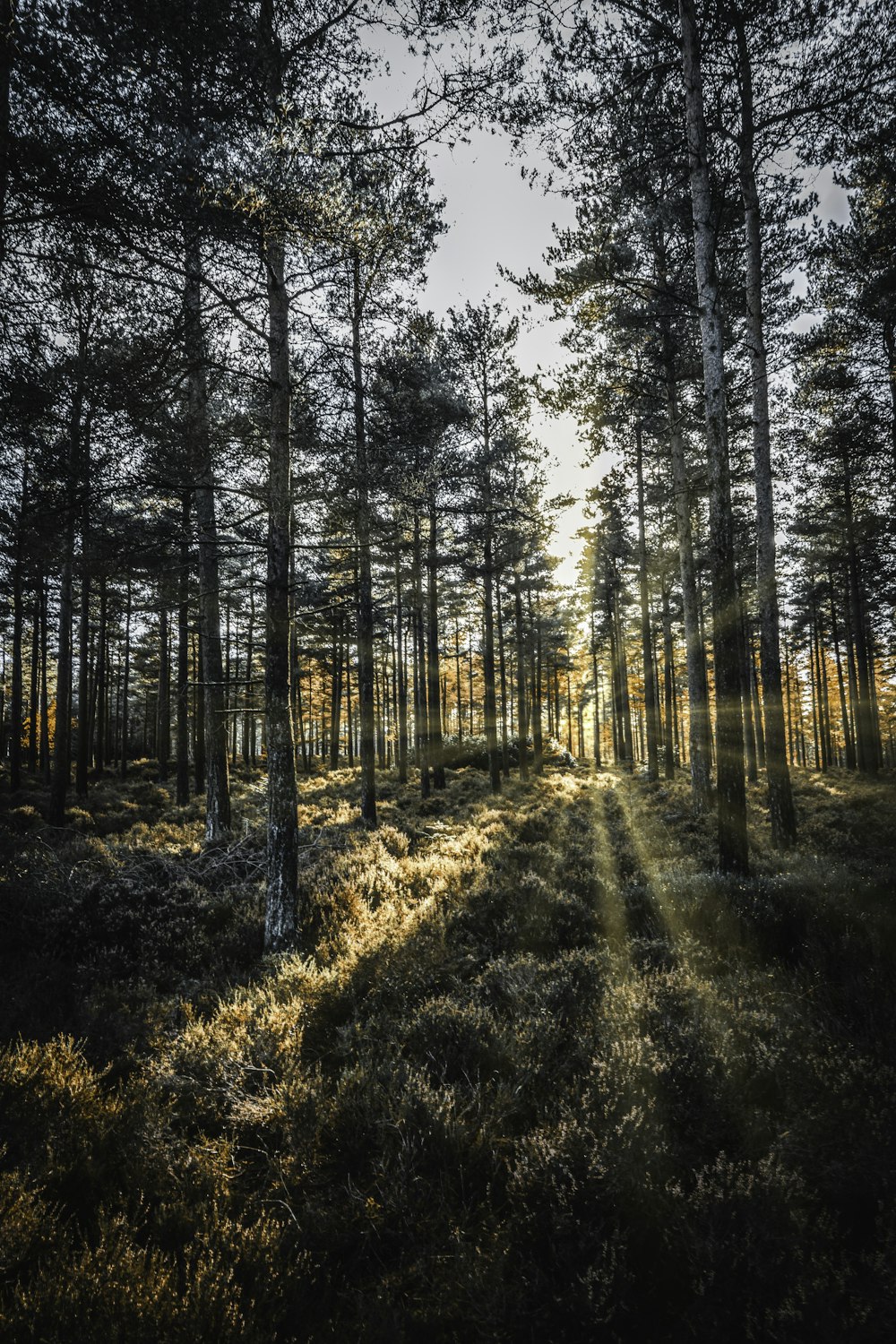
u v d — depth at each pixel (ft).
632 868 29.96
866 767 82.07
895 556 65.05
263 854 33.14
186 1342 7.06
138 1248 8.75
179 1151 10.82
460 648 136.26
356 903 24.26
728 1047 11.80
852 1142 9.14
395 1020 14.71
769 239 41.14
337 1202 9.91
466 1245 8.48
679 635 107.45
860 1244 8.24
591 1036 13.03
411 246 21.22
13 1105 11.09
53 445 19.52
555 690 162.91
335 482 32.86
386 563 53.36
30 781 81.71
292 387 23.31
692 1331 7.20
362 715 49.42
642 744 166.30
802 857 27.53
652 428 57.72
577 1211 8.70
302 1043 14.47
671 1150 9.66
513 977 16.28
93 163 15.53
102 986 17.53
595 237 33.19
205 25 14.37
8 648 94.12
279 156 15.81
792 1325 6.86
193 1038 14.24
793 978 14.76
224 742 41.98
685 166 28.71
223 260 20.29
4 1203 8.88
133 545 25.22
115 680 125.70
